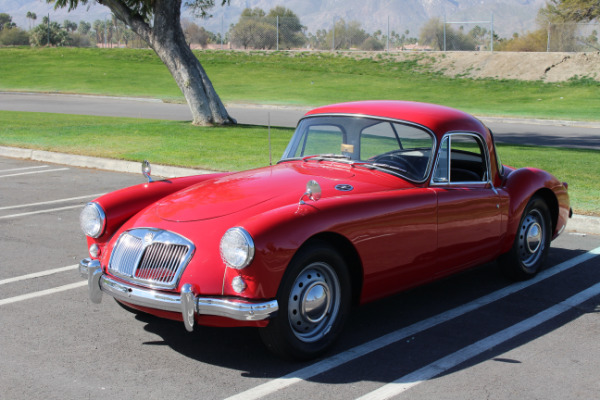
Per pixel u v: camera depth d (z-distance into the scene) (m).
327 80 36.62
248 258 3.68
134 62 43.25
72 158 12.09
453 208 4.91
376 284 4.46
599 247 7.03
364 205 4.29
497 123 23.03
